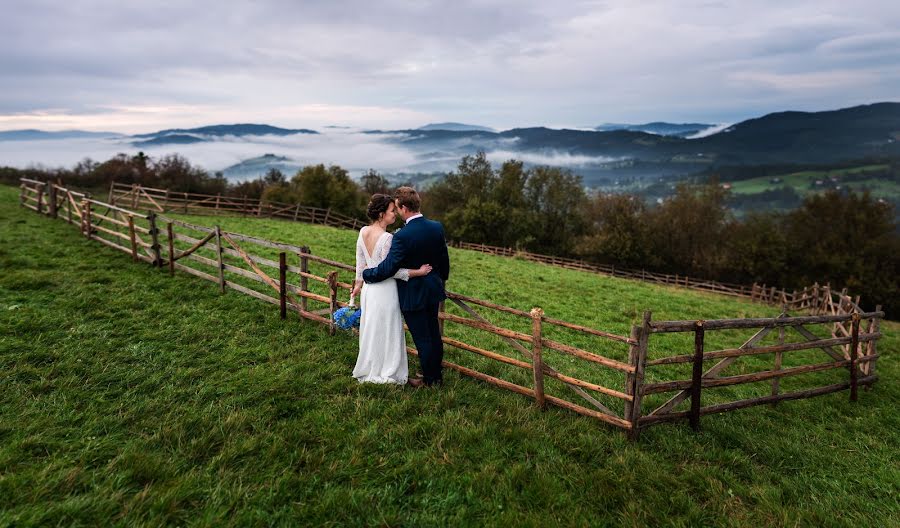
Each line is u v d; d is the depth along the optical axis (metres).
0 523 2.83
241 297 8.21
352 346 6.30
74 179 46.72
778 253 44.03
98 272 9.05
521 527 3.22
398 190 4.84
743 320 5.43
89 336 6.02
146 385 4.83
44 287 7.90
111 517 3.01
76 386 4.69
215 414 4.33
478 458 3.97
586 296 15.23
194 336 6.33
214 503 3.18
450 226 55.66
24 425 3.93
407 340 7.03
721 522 3.53
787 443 5.12
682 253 51.03
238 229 19.36
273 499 3.29
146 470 3.44
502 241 54.84
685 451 4.55
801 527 3.58
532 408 5.04
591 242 48.75
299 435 4.05
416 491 3.53
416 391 5.06
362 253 5.02
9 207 16.89
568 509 3.44
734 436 5.06
